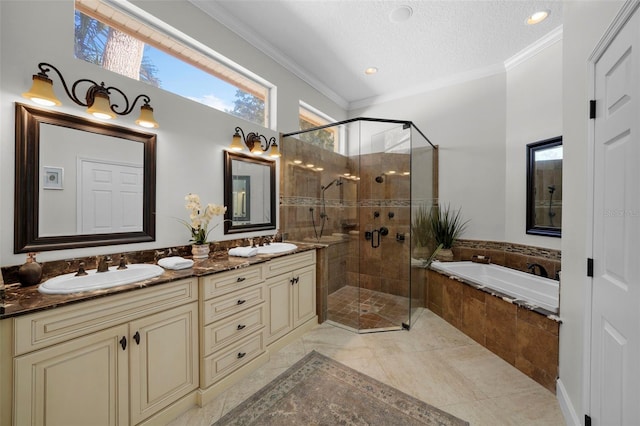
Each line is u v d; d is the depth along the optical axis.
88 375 1.16
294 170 3.04
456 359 2.05
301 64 3.07
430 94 3.56
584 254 1.28
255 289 1.97
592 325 1.21
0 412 0.97
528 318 1.83
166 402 1.44
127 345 1.29
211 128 2.24
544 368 1.72
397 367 1.95
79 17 1.61
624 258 0.95
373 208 3.22
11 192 1.29
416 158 3.09
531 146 2.79
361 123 3.19
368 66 3.12
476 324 2.32
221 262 1.89
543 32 2.50
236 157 2.45
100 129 1.59
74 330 1.12
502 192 3.10
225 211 2.19
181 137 2.02
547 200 2.67
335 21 2.35
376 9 2.20
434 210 3.48
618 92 1.01
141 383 1.33
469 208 3.30
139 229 1.78
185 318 1.54
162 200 1.90
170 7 1.93
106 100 1.49
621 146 0.98
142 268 1.61
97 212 1.58
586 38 1.30
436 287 2.93
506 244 3.05
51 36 1.41
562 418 1.47
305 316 2.54
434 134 3.54
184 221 2.04
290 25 2.41
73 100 1.48
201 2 2.10
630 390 0.90
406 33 2.51
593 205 1.21
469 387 1.73
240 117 2.56
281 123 2.95
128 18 1.81
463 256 3.32
